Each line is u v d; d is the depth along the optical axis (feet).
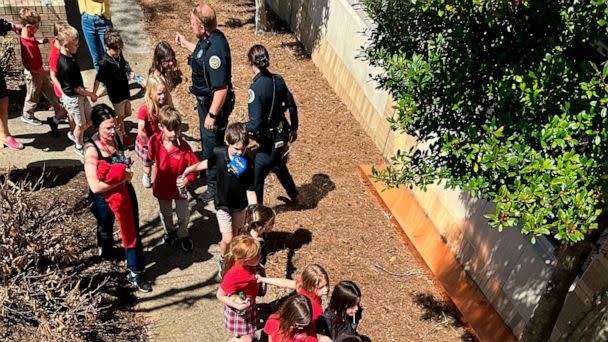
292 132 20.93
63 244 18.44
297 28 35.09
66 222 19.65
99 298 17.06
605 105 9.35
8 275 16.84
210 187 22.49
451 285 19.97
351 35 28.02
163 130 17.94
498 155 9.96
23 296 16.55
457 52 12.07
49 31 28.58
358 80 27.86
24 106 25.41
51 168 23.43
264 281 16.17
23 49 23.56
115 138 16.94
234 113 28.02
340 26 29.17
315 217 22.65
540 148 10.18
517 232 17.87
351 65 28.40
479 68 11.77
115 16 35.24
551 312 13.92
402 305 19.51
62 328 15.72
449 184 11.74
